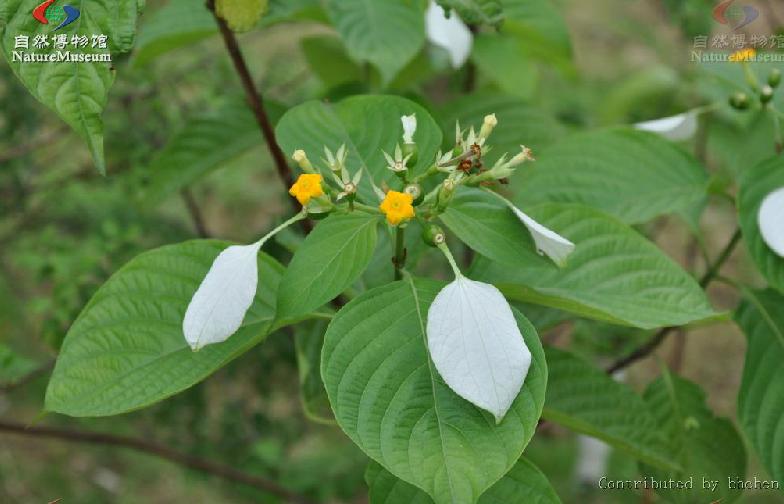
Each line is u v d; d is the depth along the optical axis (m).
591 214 0.64
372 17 0.74
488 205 0.59
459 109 0.80
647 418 0.67
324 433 1.24
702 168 0.71
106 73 0.57
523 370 0.54
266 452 1.06
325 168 0.62
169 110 0.97
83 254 0.87
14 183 0.97
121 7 0.56
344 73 0.89
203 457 1.03
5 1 0.56
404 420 0.55
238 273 0.56
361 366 0.56
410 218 0.56
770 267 0.65
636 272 0.63
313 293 0.57
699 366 1.54
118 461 1.47
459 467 0.54
